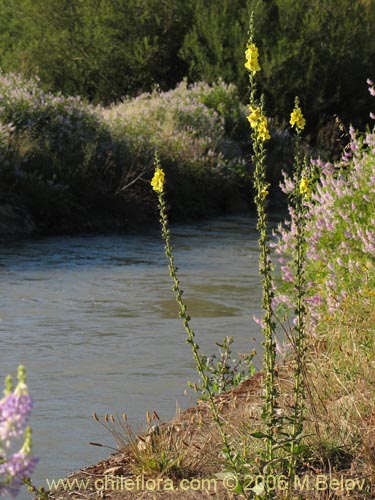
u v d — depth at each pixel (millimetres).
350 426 6051
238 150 27156
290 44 31062
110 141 22812
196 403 7895
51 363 9578
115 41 32844
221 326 11344
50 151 21266
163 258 16641
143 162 22781
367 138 10039
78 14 33500
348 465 5730
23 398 3264
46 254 16672
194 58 32531
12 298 12828
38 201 19438
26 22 34125
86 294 13219
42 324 11352
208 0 33062
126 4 32812
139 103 28234
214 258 16719
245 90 31094
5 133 20109
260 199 5504
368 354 7098
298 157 5984
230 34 31688
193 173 23984
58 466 6582
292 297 9086
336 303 8320
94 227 19984
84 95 32969
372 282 8547
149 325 11383
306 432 5938
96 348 10227
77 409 7965
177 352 10047
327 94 31781
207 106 28828
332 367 7031
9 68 32719
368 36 32531
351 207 9367
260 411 6598
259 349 10039
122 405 8094
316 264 9141
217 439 6238
